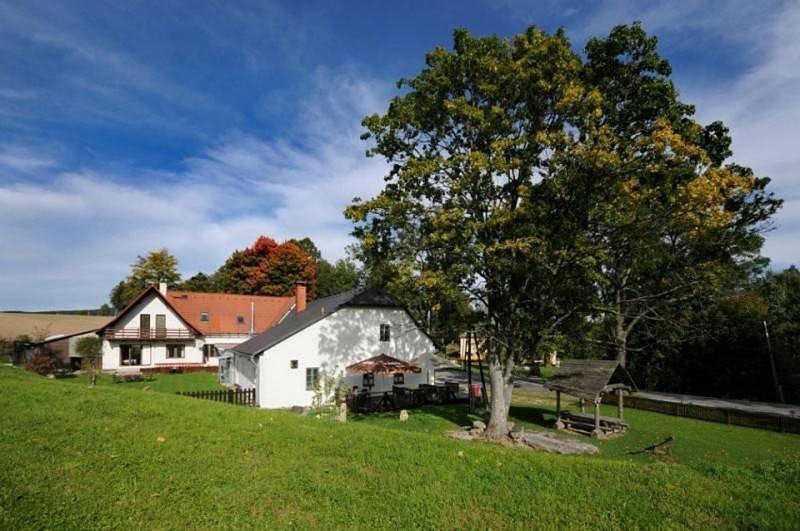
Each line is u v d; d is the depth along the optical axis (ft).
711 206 50.31
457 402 99.14
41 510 23.04
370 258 70.23
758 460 59.67
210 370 152.56
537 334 63.26
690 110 72.43
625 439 70.18
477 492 27.53
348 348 100.94
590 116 52.95
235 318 170.40
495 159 55.77
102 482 26.96
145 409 42.80
